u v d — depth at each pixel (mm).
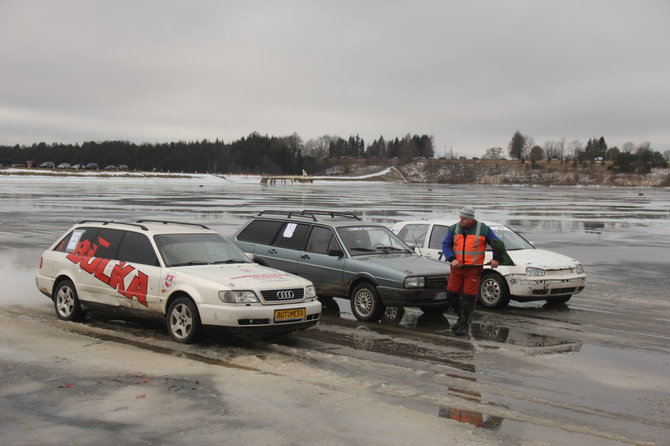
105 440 5012
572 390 6664
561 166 184750
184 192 62281
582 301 12328
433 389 6574
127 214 30578
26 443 4938
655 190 120125
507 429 5445
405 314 11102
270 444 4973
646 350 8508
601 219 35094
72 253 9844
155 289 8664
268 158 193875
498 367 7516
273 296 8305
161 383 6496
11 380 6523
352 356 7938
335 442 5035
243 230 12617
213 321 8047
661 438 5359
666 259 18453
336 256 10891
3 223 25359
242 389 6336
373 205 44844
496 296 11609
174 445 4934
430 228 13039
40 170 109438
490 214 37812
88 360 7328
